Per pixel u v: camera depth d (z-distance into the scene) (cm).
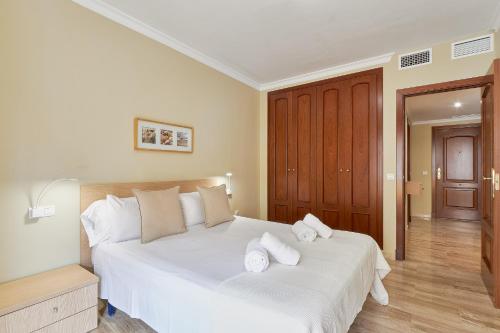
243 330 116
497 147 212
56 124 205
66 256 210
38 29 195
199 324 133
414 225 536
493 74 216
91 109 226
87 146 224
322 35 287
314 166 396
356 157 359
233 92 393
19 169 187
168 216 229
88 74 224
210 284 137
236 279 141
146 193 227
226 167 379
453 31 278
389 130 334
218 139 365
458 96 436
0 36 178
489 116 248
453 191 603
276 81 434
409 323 192
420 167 637
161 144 285
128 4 232
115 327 187
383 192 338
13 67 183
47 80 200
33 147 193
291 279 140
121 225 210
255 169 443
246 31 279
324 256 176
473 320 197
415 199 640
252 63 363
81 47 220
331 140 380
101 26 233
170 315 147
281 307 113
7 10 181
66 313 168
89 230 213
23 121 188
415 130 644
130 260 176
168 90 294
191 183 315
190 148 319
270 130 444
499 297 212
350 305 143
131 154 257
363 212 353
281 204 432
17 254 186
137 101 263
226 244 206
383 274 223
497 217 214
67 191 211
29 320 153
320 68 380
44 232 199
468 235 454
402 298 229
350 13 245
